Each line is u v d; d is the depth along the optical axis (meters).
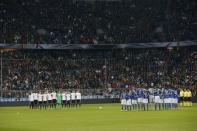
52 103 80.88
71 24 115.88
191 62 109.44
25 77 102.44
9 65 104.56
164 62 110.69
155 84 104.81
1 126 47.78
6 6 115.62
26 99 95.12
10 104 93.88
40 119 56.44
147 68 109.12
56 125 48.34
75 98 82.81
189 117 56.16
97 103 98.88
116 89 101.06
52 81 103.12
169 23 117.75
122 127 45.16
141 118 55.72
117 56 113.06
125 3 123.38
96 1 123.19
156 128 43.44
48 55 111.38
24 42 108.25
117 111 69.88
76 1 122.31
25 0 118.31
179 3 121.62
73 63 108.62
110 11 120.81
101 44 111.69
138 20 119.06
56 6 119.50
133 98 71.62
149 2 123.12
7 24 111.44
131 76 106.75
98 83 104.00
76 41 112.06
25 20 113.88
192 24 115.81
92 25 116.69
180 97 82.31
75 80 104.00
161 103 73.00
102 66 108.56
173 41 113.25
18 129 44.53
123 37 114.00
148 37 114.75
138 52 114.31
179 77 106.00
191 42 110.12
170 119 53.56
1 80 97.56
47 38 110.88
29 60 107.12
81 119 55.69
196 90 99.75
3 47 106.56
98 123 50.03
